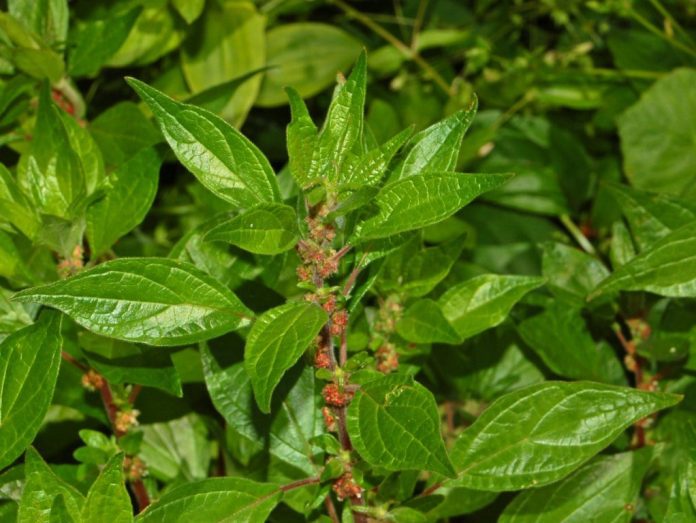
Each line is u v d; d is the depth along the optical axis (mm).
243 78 429
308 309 312
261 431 361
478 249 560
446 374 434
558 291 421
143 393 408
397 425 310
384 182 332
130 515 311
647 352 410
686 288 366
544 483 339
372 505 364
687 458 350
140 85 312
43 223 352
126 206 368
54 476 315
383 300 383
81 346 359
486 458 343
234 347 363
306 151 310
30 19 449
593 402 342
